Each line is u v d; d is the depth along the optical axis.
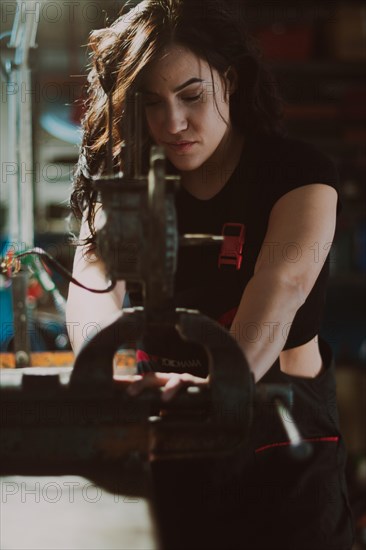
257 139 1.54
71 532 0.99
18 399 1.04
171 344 1.55
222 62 1.36
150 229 0.99
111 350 1.05
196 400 1.06
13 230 1.86
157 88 1.32
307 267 1.32
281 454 1.41
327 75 4.17
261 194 1.47
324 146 4.09
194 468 1.44
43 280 1.85
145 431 1.05
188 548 1.38
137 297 1.56
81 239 1.53
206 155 1.42
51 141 3.96
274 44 4.04
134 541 0.96
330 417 1.48
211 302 1.54
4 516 1.05
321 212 1.38
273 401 1.11
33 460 1.05
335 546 1.37
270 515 1.38
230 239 1.51
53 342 2.67
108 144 1.15
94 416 1.05
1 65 1.82
